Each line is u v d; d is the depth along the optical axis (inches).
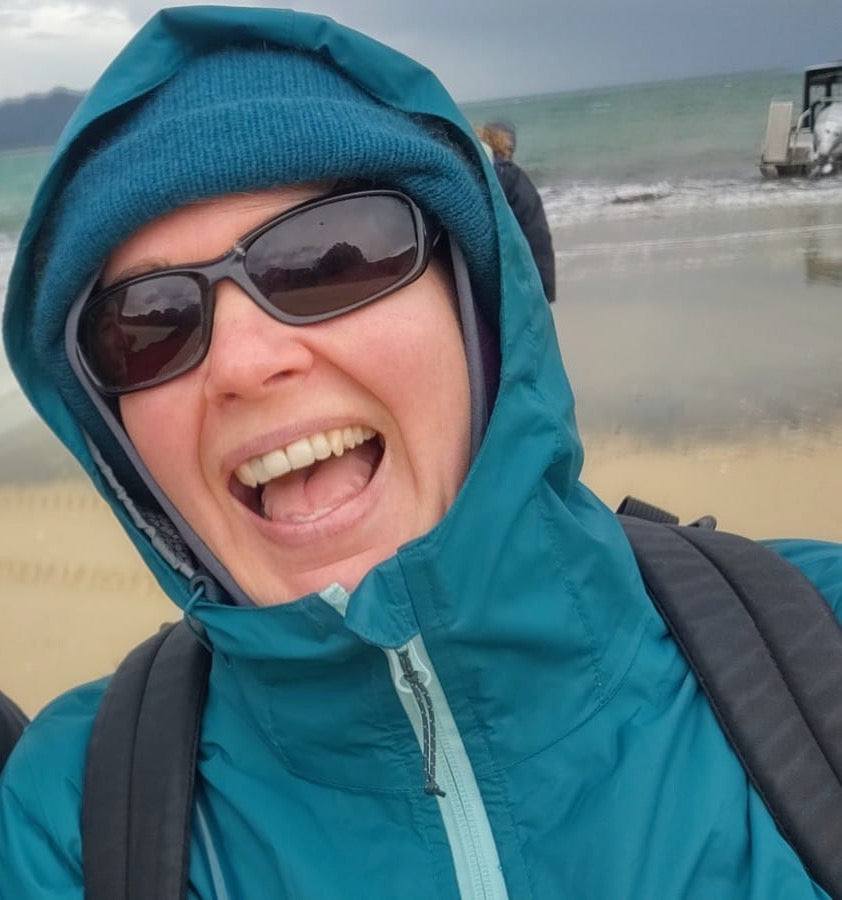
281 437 13.6
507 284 13.8
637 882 13.1
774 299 97.3
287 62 13.6
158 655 17.2
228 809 14.9
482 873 13.9
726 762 14.0
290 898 13.8
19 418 85.4
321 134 12.6
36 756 16.1
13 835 15.3
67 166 13.8
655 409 71.0
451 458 14.5
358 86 14.0
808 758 13.6
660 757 14.0
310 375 13.5
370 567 14.4
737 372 77.0
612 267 120.3
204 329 13.2
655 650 15.3
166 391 13.8
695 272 112.7
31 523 63.4
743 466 60.8
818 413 67.2
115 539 60.5
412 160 13.1
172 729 15.5
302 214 13.0
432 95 14.1
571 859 13.7
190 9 13.1
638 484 59.9
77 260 13.3
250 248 13.0
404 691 13.6
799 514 54.6
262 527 14.4
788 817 13.3
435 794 13.6
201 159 12.4
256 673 14.4
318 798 14.6
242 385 13.1
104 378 14.1
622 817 13.6
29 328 15.0
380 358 13.5
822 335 84.0
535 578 14.1
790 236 128.2
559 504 14.4
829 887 12.9
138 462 15.0
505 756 14.1
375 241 13.3
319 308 13.2
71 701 17.3
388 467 14.3
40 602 52.7
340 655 13.5
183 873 14.2
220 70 13.4
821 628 14.7
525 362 13.9
